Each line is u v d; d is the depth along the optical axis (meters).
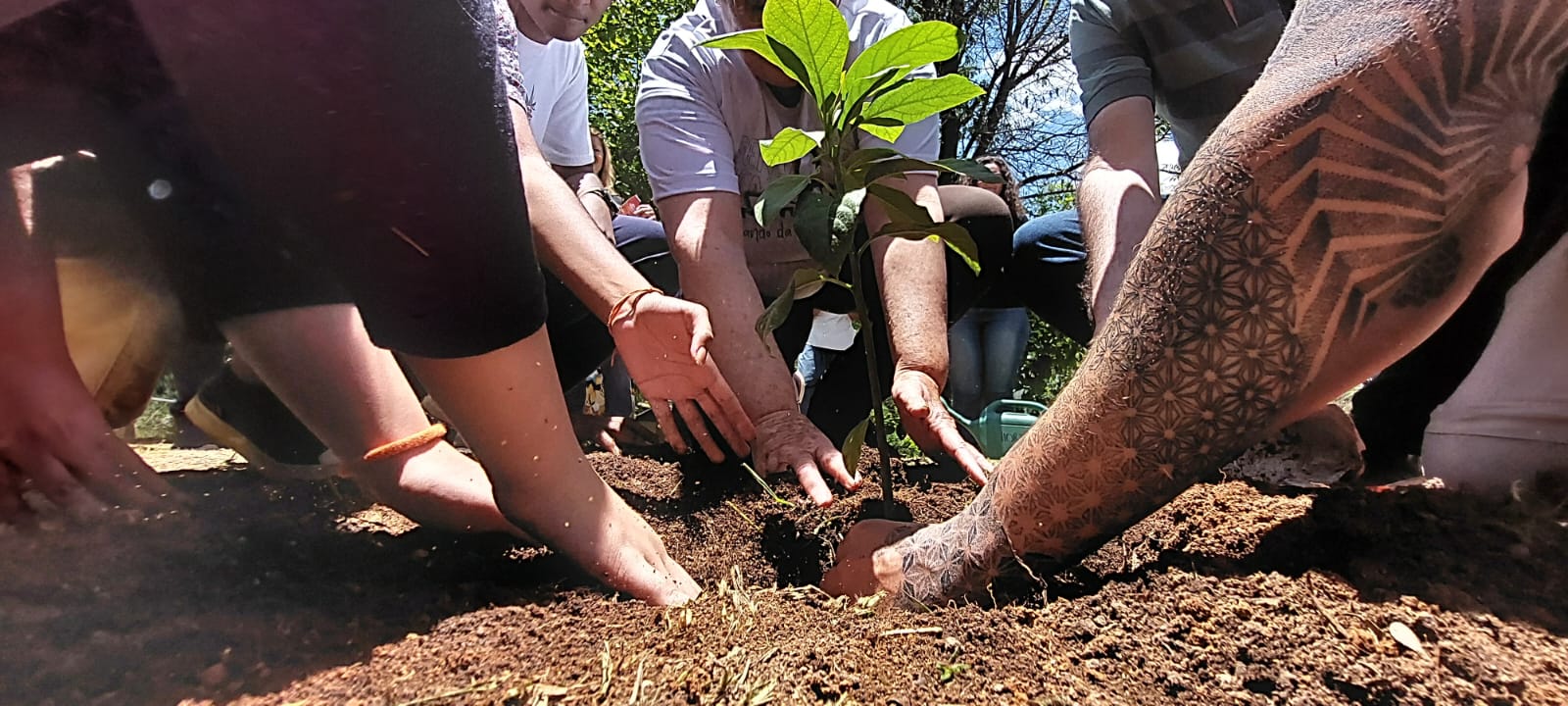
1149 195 1.83
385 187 0.90
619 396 3.23
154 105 0.93
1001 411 3.10
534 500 1.21
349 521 1.52
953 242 1.31
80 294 1.28
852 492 1.73
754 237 2.20
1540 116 0.88
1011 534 1.05
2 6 0.81
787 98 2.03
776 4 1.17
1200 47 1.98
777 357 1.75
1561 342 1.28
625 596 1.20
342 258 0.97
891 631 0.97
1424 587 0.96
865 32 1.93
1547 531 1.07
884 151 1.27
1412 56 0.82
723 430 1.66
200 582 1.12
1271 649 0.89
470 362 1.08
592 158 3.09
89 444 1.17
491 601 1.17
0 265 1.07
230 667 0.90
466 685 0.86
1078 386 0.98
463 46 0.92
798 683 0.85
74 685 0.84
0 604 0.98
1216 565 1.08
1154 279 0.91
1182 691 0.86
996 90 9.55
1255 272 0.86
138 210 1.14
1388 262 0.86
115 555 1.14
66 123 0.96
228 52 0.82
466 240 0.96
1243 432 0.92
